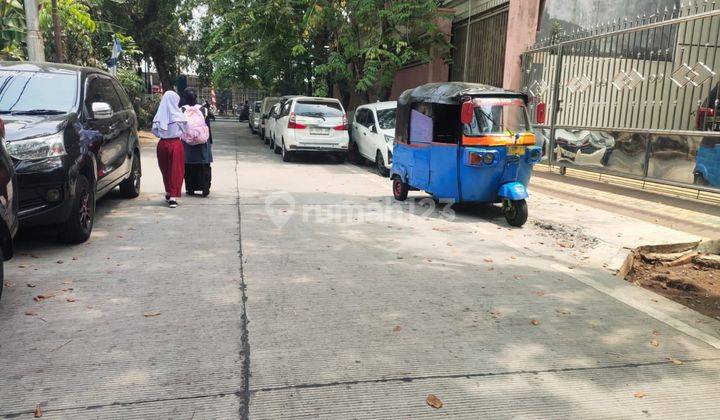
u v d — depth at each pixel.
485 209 8.99
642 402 3.20
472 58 15.82
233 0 18.98
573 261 6.06
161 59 29.48
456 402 3.12
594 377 3.46
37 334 3.83
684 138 8.46
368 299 4.68
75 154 5.82
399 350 3.74
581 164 10.72
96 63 17.69
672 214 8.08
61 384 3.19
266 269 5.39
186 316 4.20
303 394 3.15
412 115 8.82
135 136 8.93
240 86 24.08
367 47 15.75
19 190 5.30
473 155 7.59
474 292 4.95
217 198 9.13
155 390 3.15
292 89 22.20
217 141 22.02
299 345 3.76
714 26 10.59
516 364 3.60
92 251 5.83
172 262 5.52
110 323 4.03
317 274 5.29
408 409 3.04
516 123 7.93
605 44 10.14
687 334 4.19
